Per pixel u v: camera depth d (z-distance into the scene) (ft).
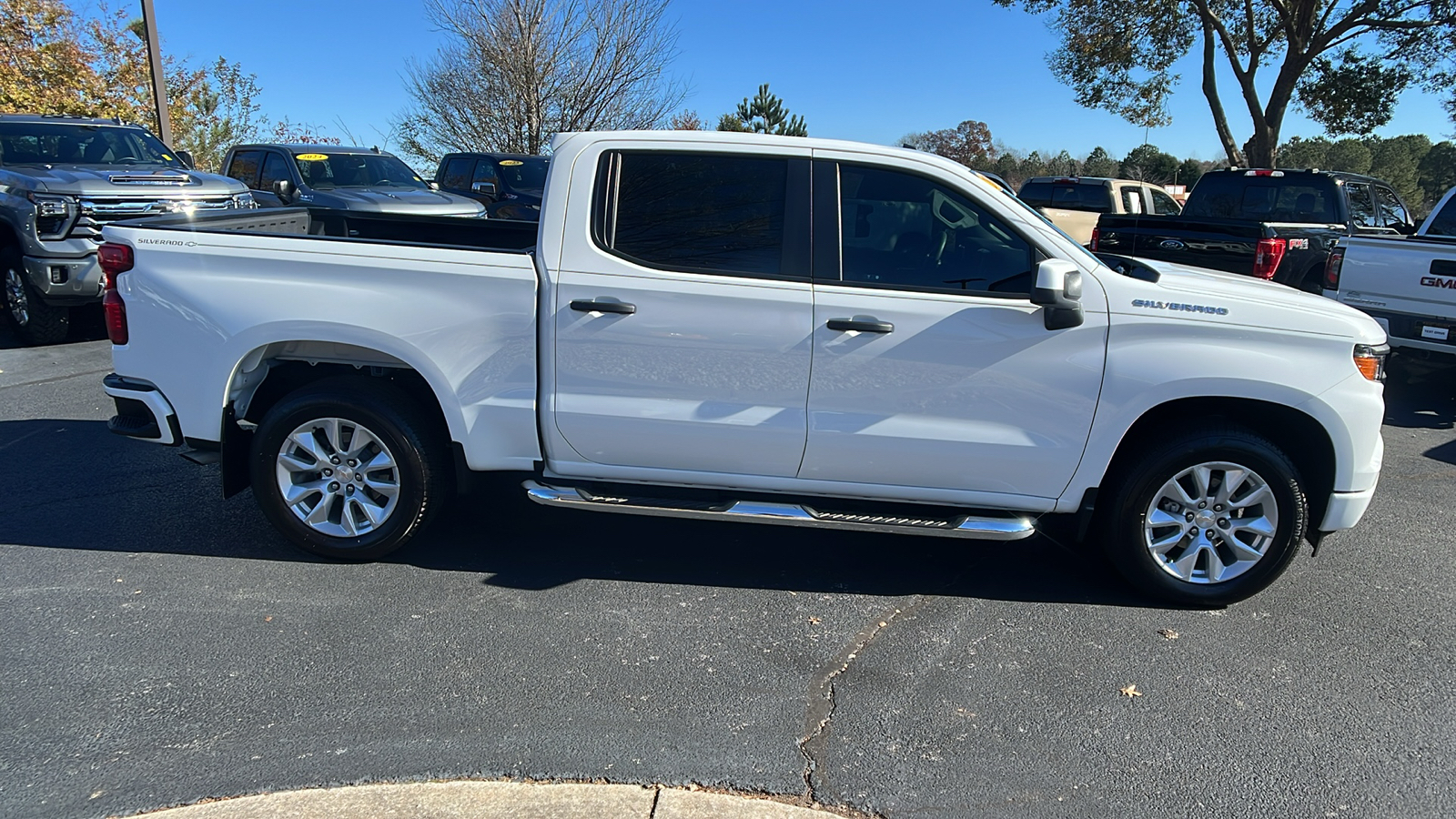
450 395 13.28
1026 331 12.58
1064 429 12.84
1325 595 14.06
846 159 12.80
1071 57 65.82
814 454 13.12
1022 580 14.39
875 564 14.84
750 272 12.82
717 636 12.38
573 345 12.95
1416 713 10.97
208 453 14.12
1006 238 12.72
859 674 11.53
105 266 13.82
